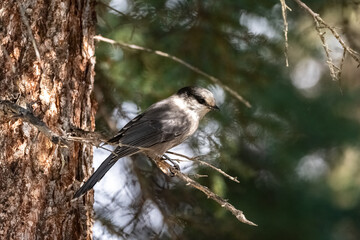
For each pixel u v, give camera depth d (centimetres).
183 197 1141
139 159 1139
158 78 1104
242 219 743
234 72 1123
